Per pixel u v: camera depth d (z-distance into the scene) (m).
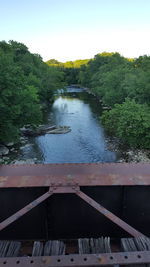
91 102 30.73
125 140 13.69
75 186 2.01
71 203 2.22
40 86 25.31
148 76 15.98
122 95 21.45
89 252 1.48
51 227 2.32
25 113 13.50
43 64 36.91
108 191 2.21
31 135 15.77
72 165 2.57
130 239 1.56
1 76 10.42
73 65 93.44
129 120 11.39
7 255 1.45
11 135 11.72
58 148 13.23
